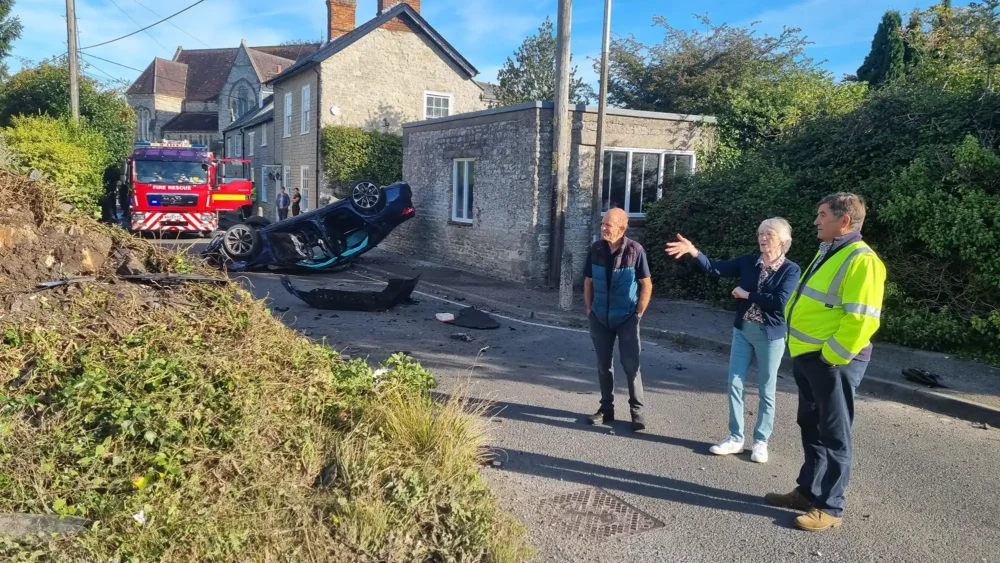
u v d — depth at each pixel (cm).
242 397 411
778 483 461
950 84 1177
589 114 1327
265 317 540
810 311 389
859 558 366
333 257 1457
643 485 455
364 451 399
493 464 479
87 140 1944
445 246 1598
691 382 708
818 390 389
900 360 759
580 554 365
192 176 2202
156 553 305
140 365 418
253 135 3462
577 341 888
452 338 871
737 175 1199
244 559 317
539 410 602
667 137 1418
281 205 2530
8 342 423
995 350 774
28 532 303
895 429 577
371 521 349
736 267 502
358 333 884
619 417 590
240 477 363
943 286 851
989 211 792
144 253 567
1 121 2450
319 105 2375
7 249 477
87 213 578
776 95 1493
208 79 5891
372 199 1444
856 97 1378
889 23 2253
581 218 1345
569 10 1188
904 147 937
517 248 1338
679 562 360
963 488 457
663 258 1240
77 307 470
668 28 2092
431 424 447
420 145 1684
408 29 2503
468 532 354
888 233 926
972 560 366
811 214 1002
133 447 358
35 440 356
